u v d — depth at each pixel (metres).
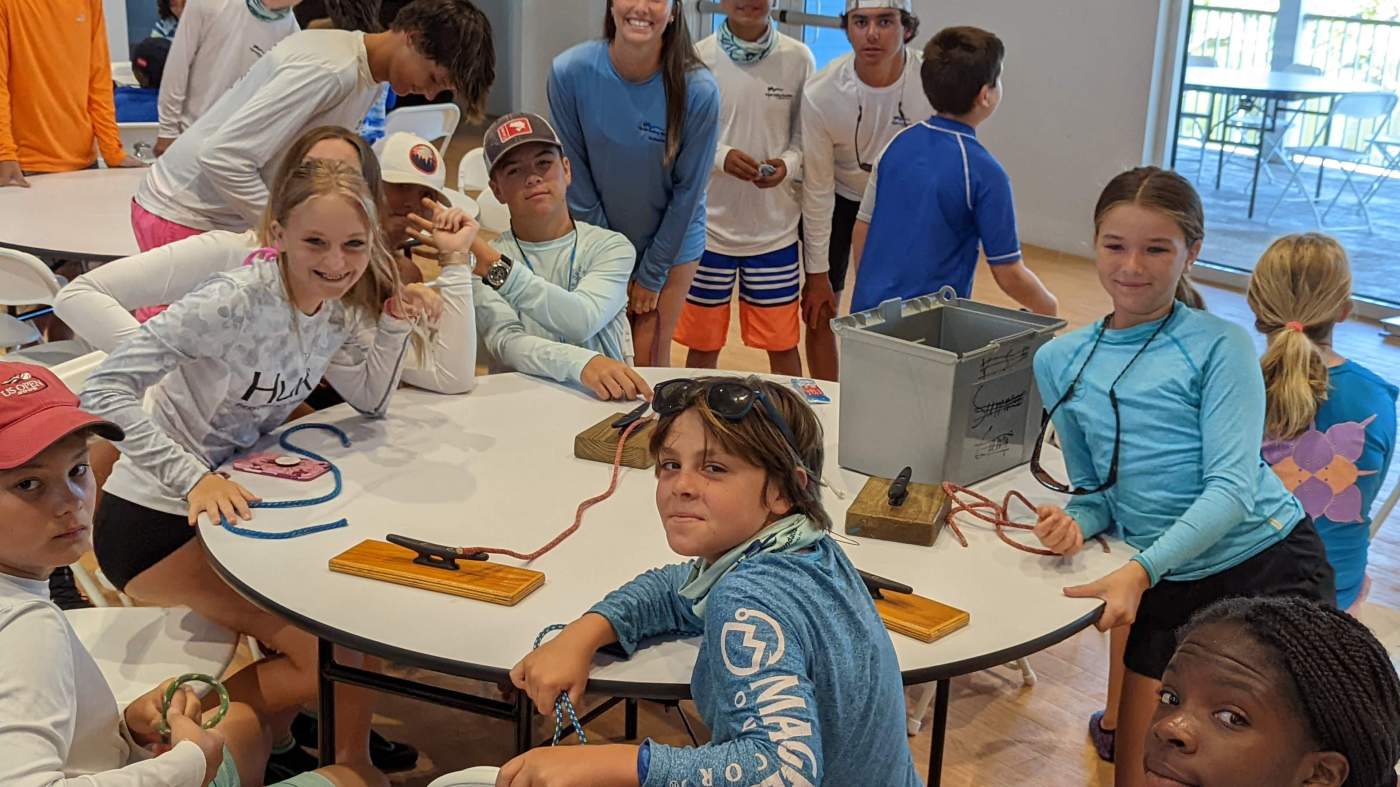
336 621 1.72
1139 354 2.09
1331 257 2.47
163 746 1.71
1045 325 2.32
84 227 3.78
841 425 2.30
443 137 5.14
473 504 2.12
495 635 1.70
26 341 3.64
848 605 1.43
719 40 4.05
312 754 2.58
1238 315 6.36
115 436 1.65
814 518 1.49
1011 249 3.18
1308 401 2.41
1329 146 6.52
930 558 2.00
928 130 3.20
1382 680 1.07
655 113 3.33
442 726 2.79
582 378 2.67
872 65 3.85
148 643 2.09
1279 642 1.08
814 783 1.29
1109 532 2.14
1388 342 5.94
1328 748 1.06
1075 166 7.25
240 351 2.15
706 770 1.31
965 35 3.14
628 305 3.61
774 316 4.23
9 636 1.42
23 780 1.34
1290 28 6.51
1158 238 2.03
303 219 2.05
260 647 2.63
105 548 2.21
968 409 2.19
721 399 1.45
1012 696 3.02
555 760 1.40
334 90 2.94
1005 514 2.12
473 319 2.65
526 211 2.87
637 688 1.60
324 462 2.26
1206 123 6.94
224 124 2.96
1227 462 1.99
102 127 4.73
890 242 3.24
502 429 2.47
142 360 2.07
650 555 1.95
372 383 2.43
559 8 9.69
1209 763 1.09
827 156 4.04
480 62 2.88
